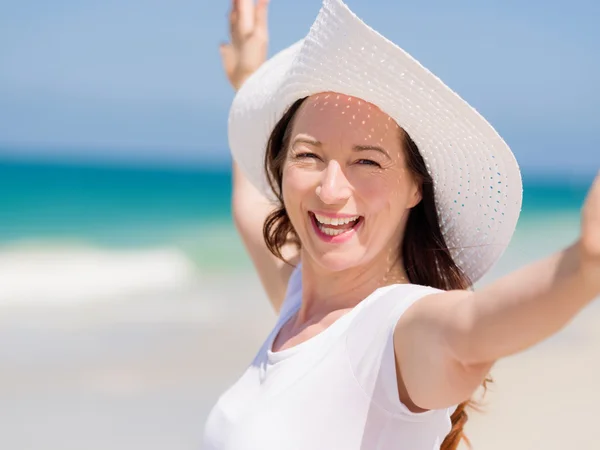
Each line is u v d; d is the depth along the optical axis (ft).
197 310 41.88
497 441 22.13
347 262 7.41
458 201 7.82
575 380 28.32
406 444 6.66
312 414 6.77
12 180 127.65
